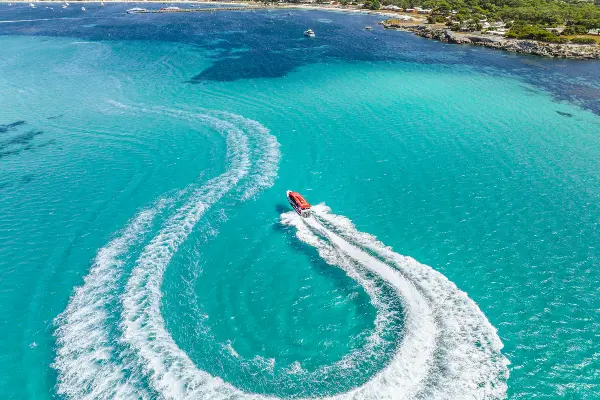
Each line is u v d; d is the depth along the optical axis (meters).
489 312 40.50
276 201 58.59
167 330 39.09
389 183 63.09
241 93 102.00
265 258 48.09
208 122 84.06
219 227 53.19
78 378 34.56
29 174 64.88
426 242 50.38
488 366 34.84
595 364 35.53
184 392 33.34
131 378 34.50
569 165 68.69
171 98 97.62
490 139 78.19
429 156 71.38
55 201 58.50
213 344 37.84
